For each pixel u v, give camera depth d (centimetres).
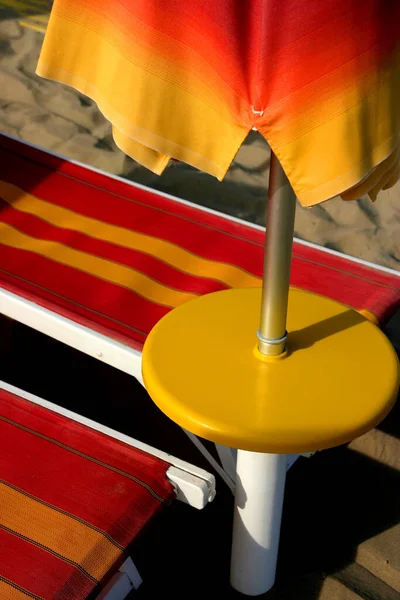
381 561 193
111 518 142
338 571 191
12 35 513
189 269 227
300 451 126
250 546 169
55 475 152
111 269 222
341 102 87
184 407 131
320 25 84
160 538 197
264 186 358
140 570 188
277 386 136
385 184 110
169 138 94
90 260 226
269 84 88
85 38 97
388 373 140
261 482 156
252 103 90
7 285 207
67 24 96
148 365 142
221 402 132
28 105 423
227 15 86
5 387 174
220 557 194
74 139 393
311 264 226
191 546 196
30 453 157
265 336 139
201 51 90
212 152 94
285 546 197
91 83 99
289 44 85
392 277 219
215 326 152
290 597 184
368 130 89
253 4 86
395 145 93
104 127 405
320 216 331
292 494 212
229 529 202
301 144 90
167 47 90
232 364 141
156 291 214
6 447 159
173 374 139
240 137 92
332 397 133
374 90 88
